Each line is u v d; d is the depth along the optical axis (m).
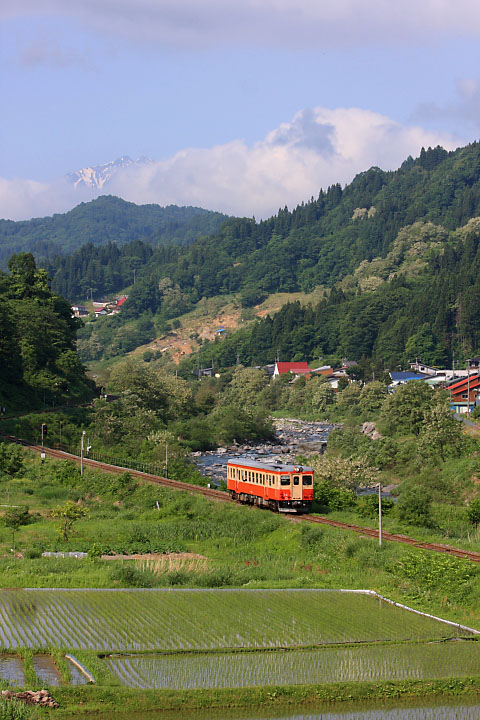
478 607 42.34
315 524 62.38
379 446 114.56
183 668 32.28
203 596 44.25
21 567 50.78
